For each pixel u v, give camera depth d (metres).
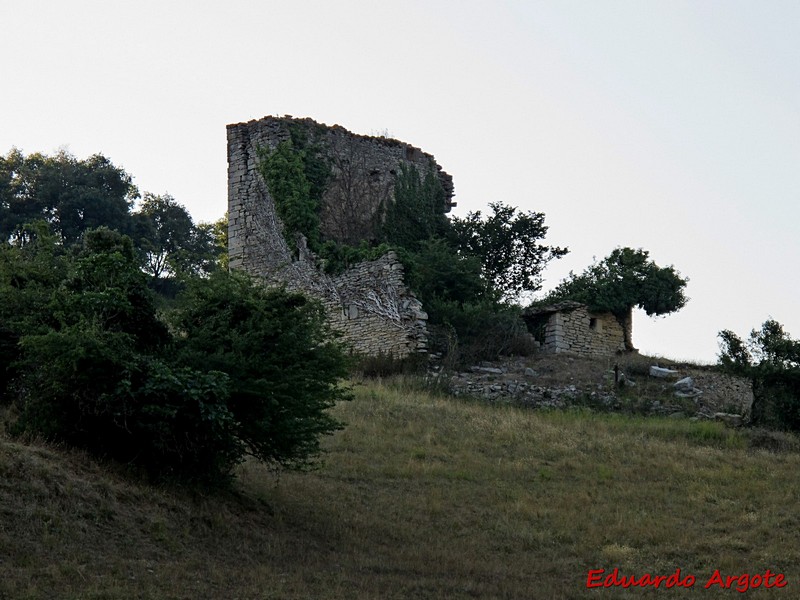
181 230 83.56
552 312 50.19
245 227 52.81
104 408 21.59
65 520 19.09
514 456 33.59
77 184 78.88
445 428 35.91
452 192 59.59
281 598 17.95
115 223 77.44
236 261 52.78
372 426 35.12
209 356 23.25
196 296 24.94
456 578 21.23
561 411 40.50
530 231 59.25
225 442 22.72
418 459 32.22
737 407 42.75
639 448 35.06
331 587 19.27
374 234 54.59
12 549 17.64
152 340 23.97
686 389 44.19
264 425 22.89
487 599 19.80
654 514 28.08
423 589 20.05
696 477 31.92
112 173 82.69
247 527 22.44
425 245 52.59
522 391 42.66
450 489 29.47
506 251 59.09
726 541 25.69
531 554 24.41
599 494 29.89
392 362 44.78
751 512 28.41
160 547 19.64
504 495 29.31
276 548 21.44
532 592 20.75
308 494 26.95
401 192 56.16
